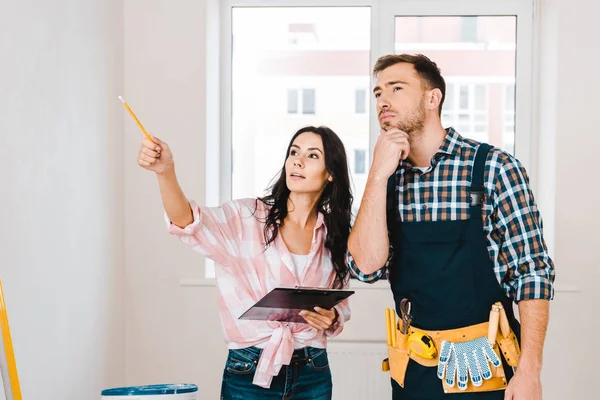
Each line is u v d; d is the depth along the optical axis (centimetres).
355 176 376
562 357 340
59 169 265
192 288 345
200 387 345
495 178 194
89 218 297
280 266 215
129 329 346
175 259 345
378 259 200
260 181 379
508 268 196
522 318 190
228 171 377
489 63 374
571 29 345
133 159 345
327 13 377
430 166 199
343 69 377
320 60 377
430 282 197
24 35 237
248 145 379
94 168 303
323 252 223
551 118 352
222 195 377
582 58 344
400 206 202
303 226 223
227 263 214
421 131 200
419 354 195
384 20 373
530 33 370
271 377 208
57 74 264
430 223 197
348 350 341
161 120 347
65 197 271
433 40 374
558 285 340
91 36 300
